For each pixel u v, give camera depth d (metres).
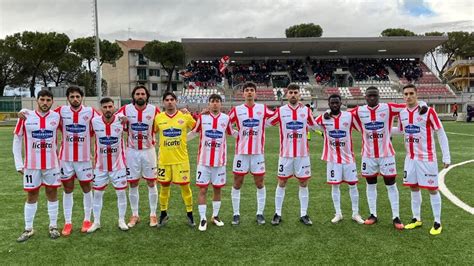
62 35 39.78
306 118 5.20
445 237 4.62
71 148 4.86
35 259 4.11
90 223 5.13
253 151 5.20
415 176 4.93
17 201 6.49
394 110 5.03
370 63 37.03
